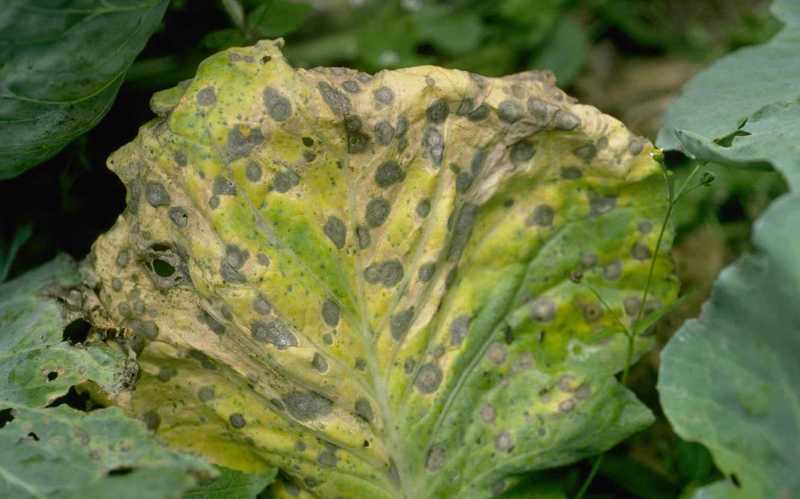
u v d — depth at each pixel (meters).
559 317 0.75
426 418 0.72
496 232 0.74
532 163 0.74
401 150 0.72
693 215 0.95
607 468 0.81
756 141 0.71
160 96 0.72
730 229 0.98
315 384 0.71
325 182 0.71
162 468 0.65
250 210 0.71
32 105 0.72
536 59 1.12
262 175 0.71
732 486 0.65
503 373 0.74
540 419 0.73
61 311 0.74
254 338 0.70
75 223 0.83
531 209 0.74
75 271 0.77
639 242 0.75
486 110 0.72
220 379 0.73
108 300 0.73
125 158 0.72
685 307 0.94
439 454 0.73
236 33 0.84
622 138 0.74
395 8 1.18
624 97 1.12
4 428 0.68
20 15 0.69
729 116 0.77
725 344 0.67
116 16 0.70
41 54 0.70
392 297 0.72
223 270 0.70
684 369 0.67
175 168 0.71
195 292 0.72
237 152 0.70
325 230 0.71
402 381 0.72
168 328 0.72
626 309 0.75
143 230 0.72
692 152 0.73
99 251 0.73
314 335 0.71
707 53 1.18
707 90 0.80
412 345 0.72
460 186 0.73
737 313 0.66
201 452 0.73
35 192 0.82
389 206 0.72
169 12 0.84
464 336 0.73
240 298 0.70
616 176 0.74
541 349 0.75
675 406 0.66
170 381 0.73
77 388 0.73
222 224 0.70
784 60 0.81
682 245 0.99
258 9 0.86
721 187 0.96
